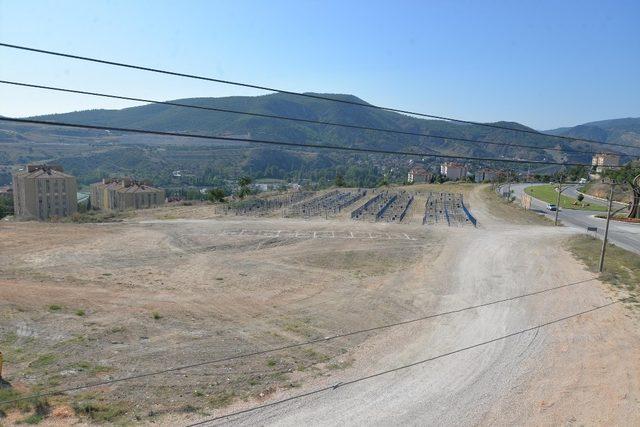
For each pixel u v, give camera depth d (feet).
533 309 84.02
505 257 123.95
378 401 52.70
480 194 295.28
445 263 116.06
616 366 62.34
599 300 89.25
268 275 102.42
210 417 48.14
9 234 133.59
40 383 53.36
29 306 78.23
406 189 323.98
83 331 69.15
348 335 71.20
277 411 49.88
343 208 212.84
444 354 65.10
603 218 207.82
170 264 108.58
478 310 83.15
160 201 363.15
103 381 54.60
